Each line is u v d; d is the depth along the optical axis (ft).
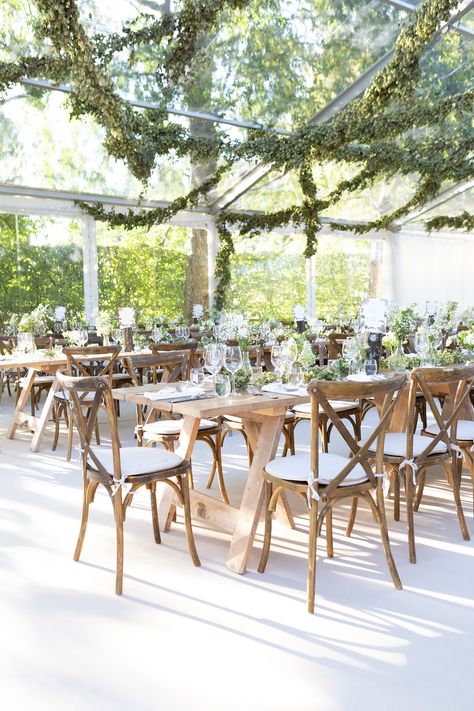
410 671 6.40
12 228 30.58
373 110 27.27
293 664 6.55
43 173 29.01
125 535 10.29
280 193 35.63
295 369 10.18
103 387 8.14
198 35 22.25
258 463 9.05
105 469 8.64
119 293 34.12
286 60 24.79
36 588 8.36
